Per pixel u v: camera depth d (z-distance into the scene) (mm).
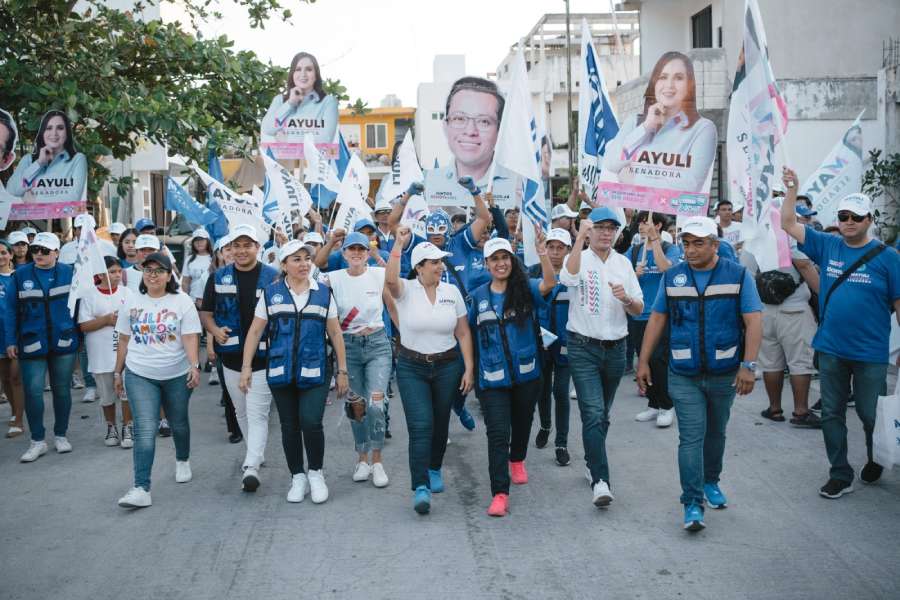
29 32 13008
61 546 5723
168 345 6801
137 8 14664
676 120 8141
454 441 8469
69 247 10367
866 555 5195
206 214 12344
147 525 6117
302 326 6477
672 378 5891
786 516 5938
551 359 7621
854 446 7648
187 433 7152
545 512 6207
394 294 6328
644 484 6824
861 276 6227
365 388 7285
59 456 8234
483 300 6281
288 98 12664
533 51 46344
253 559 5410
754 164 7480
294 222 10375
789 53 18469
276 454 8078
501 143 8469
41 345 8133
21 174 10070
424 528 5926
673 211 8203
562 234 7430
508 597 4754
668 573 5023
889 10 18391
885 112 16578
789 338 8398
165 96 13414
